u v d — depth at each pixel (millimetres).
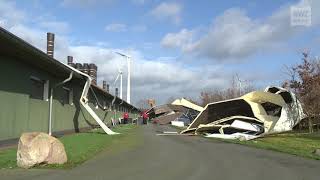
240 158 17344
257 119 36469
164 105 80875
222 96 78562
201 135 35656
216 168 14180
